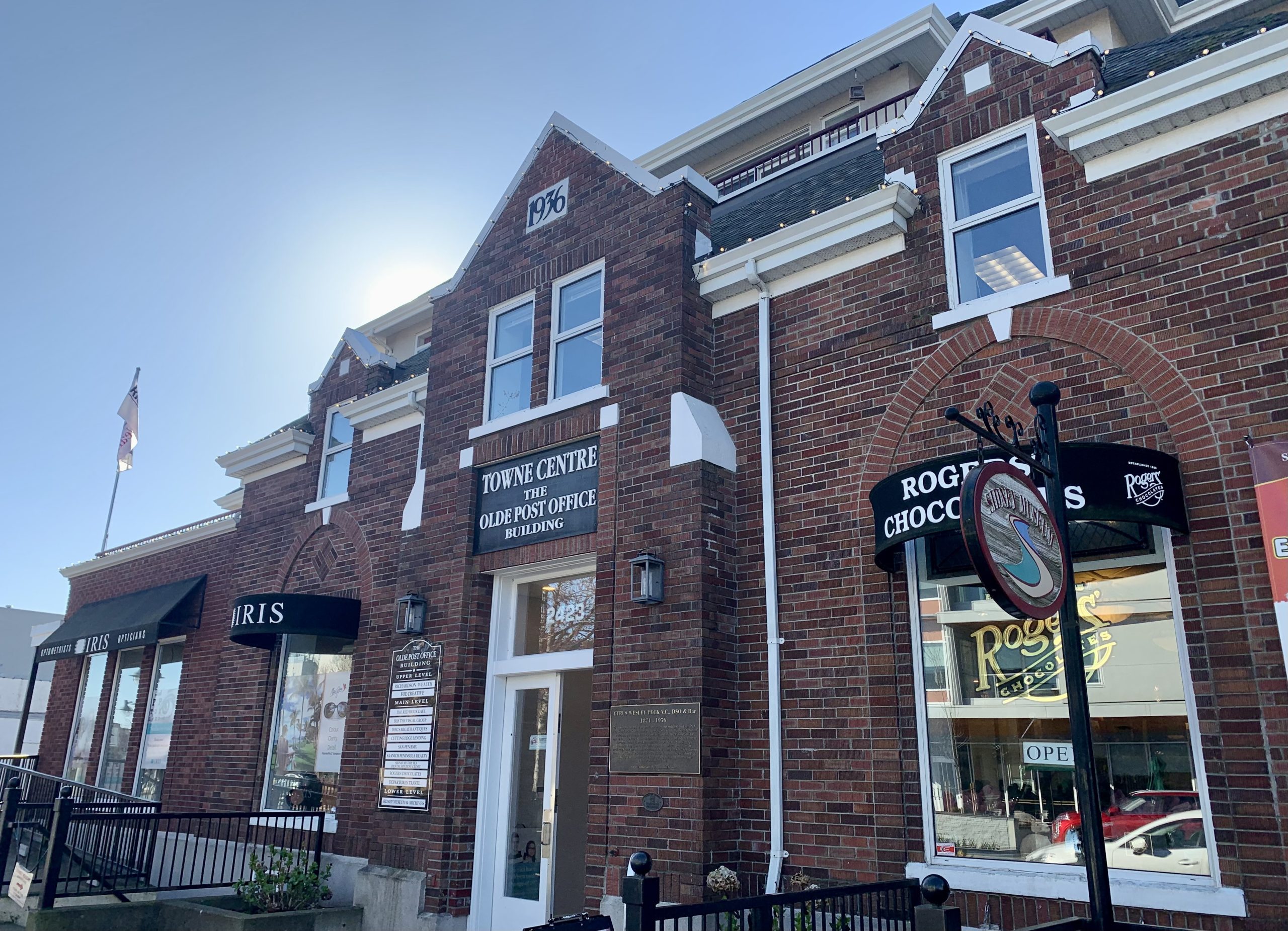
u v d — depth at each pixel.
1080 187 7.88
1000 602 4.83
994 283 8.35
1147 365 7.18
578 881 9.95
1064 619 5.29
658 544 9.16
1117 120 7.57
